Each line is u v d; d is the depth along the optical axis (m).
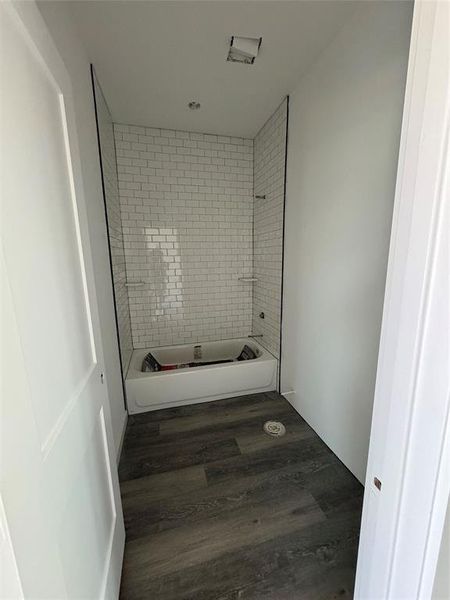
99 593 0.83
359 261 1.46
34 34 0.62
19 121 0.55
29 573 0.46
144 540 1.24
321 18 1.39
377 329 1.37
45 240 0.64
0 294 0.43
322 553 1.19
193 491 1.52
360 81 1.37
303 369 2.13
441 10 0.43
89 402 0.87
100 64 1.69
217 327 3.15
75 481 0.72
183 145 2.72
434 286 0.48
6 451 0.42
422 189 0.48
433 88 0.45
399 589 0.62
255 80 1.90
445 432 0.49
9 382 0.44
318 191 1.78
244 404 2.41
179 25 1.41
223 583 1.08
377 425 0.64
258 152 2.78
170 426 2.12
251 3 1.28
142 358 2.71
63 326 0.72
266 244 2.73
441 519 0.53
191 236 2.91
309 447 1.86
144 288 2.86
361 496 1.48
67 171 0.82
